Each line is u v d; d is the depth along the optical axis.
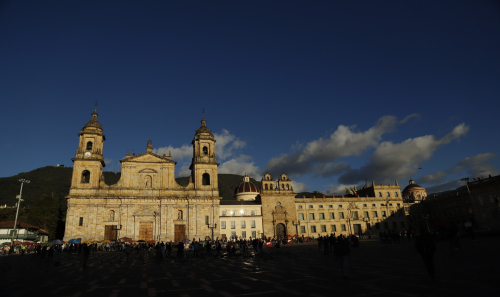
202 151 101.12
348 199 120.62
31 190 185.62
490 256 26.61
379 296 14.15
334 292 15.61
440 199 125.50
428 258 17.23
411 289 15.19
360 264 26.91
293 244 85.94
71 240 65.62
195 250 49.38
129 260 45.41
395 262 27.00
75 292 18.67
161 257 40.75
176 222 91.56
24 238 88.94
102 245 77.56
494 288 14.42
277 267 28.34
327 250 39.47
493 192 86.50
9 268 34.03
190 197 93.62
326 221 116.06
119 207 89.06
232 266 31.41
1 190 179.12
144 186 93.19
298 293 15.88
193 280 22.45
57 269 33.31
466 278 17.14
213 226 92.69
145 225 89.75
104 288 19.97
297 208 114.81
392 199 125.00
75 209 86.31
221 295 16.39
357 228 118.25
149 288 19.52
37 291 19.23
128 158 93.44
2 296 17.70
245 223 104.88
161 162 95.50
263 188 112.19
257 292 16.72
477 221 91.00
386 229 120.69
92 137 92.62
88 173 96.50
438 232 61.56
